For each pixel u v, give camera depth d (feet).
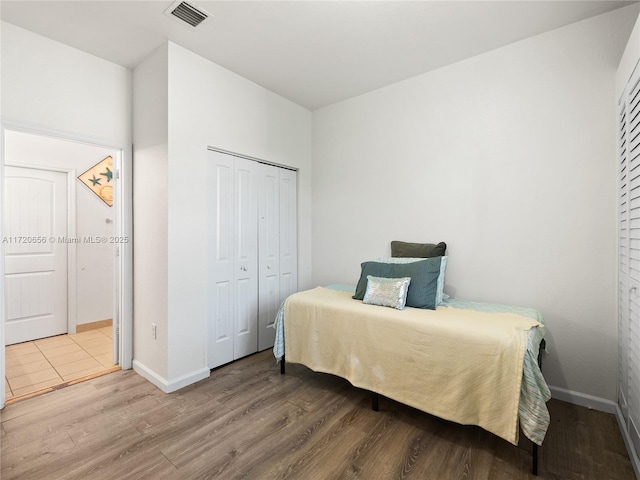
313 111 11.69
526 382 4.98
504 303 7.78
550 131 7.20
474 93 8.18
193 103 8.02
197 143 8.13
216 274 8.80
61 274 11.56
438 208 8.78
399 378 6.31
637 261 5.15
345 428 6.16
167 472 4.98
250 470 5.04
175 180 7.66
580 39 6.84
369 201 10.19
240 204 9.43
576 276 6.95
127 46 7.72
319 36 7.36
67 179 11.64
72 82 7.70
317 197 11.59
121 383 7.93
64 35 7.25
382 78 9.32
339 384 8.00
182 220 7.80
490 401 5.26
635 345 5.25
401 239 9.48
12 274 10.53
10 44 6.82
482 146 8.07
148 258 8.11
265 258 10.24
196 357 8.11
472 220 8.22
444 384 5.77
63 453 5.39
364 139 10.30
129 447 5.55
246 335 9.70
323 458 5.33
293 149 11.01
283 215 10.87
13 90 6.84
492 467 5.13
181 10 6.46
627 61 5.58
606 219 6.61
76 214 11.80
